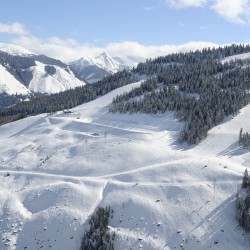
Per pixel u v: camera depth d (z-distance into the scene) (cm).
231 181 10588
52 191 11238
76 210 10238
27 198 11219
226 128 15312
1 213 10600
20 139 17575
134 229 9412
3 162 14788
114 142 14912
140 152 13425
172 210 9794
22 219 10225
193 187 10444
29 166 13925
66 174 12788
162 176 11338
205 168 11400
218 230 9050
